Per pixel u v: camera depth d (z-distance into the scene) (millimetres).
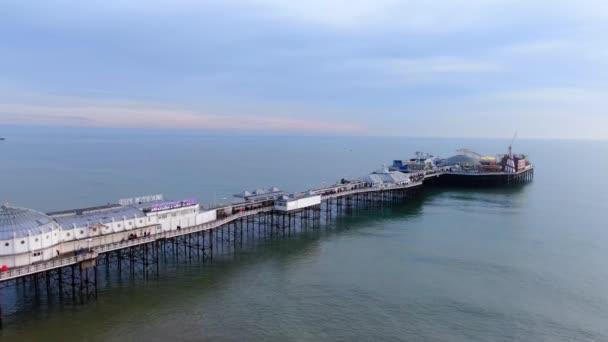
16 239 64188
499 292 78562
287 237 116312
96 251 72500
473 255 100562
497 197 190375
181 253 100000
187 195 176125
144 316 66250
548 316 69312
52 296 72875
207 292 76188
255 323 64938
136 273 85500
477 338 61938
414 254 100812
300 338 60844
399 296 75875
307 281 82375
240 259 95562
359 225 131875
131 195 172750
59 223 74688
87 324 63375
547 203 174750
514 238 116500
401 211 155875
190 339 59844
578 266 93562
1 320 61500
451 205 169000
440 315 68938
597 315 70000
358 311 69750
